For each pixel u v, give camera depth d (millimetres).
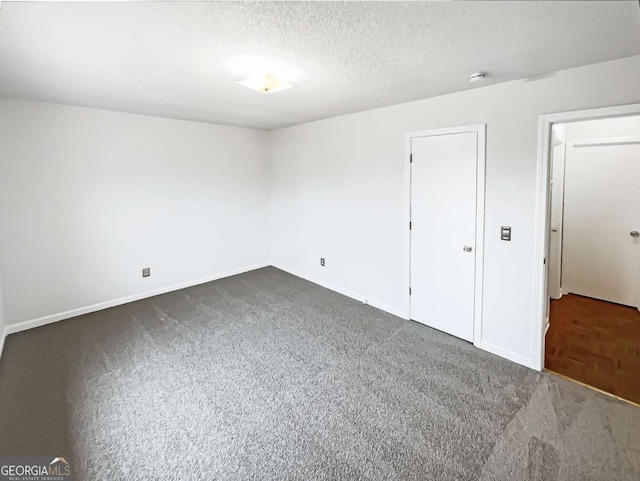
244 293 4504
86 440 1996
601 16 1592
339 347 3076
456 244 3143
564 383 2514
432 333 3340
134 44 1906
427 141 3248
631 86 2111
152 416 2195
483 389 2449
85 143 3719
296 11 1542
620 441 1960
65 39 1826
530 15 1586
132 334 3352
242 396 2398
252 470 1789
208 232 4941
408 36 1823
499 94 2701
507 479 1728
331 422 2141
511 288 2793
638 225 3777
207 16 1583
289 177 5133
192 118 4367
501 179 2764
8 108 3236
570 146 4062
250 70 2367
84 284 3855
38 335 3340
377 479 1734
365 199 3979
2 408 2271
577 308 3912
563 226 4227
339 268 4480
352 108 3678
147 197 4270
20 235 3400
